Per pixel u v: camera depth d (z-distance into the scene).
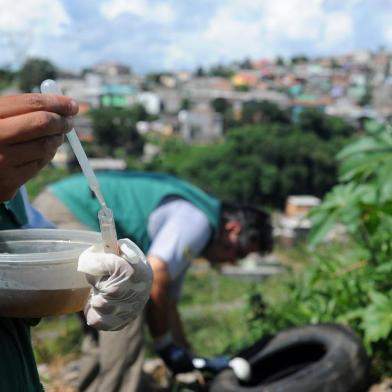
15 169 1.17
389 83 182.50
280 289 6.25
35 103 1.15
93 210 3.53
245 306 5.19
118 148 69.56
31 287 1.26
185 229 3.48
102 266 1.20
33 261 1.25
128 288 1.22
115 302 1.23
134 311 1.26
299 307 4.16
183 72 199.62
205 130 112.19
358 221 3.82
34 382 1.42
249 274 19.75
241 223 3.80
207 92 165.50
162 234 3.48
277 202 71.19
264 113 106.50
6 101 1.16
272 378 3.51
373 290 3.71
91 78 146.25
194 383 3.66
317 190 73.50
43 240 1.44
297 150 72.25
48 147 1.18
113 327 1.25
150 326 3.55
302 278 4.86
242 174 70.12
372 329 3.46
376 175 3.96
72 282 1.27
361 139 4.00
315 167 72.50
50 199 3.57
